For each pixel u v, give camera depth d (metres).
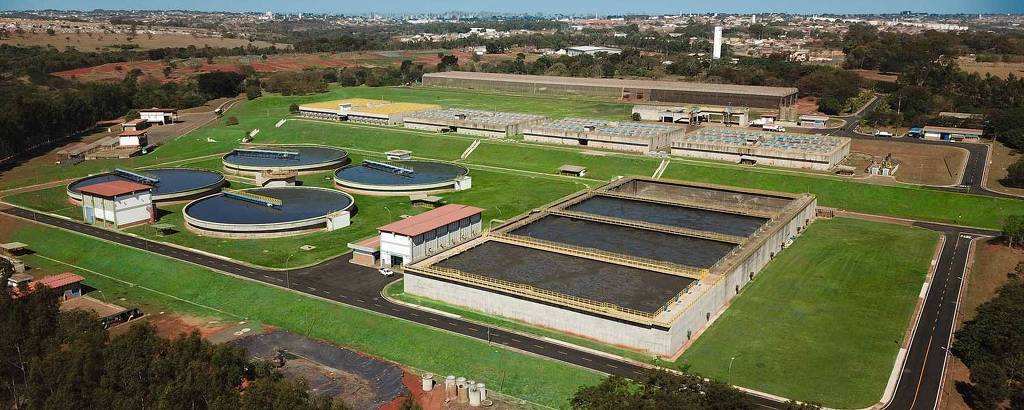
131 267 157.38
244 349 101.06
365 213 195.75
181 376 88.50
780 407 99.00
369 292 140.62
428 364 115.25
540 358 113.56
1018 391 95.31
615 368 110.31
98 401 87.44
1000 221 183.25
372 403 102.06
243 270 152.62
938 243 169.12
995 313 110.62
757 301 135.75
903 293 138.75
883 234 176.25
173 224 186.75
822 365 111.00
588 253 143.75
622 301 122.25
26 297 111.62
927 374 108.06
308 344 120.38
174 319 132.25
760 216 173.12
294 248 167.00
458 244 151.38
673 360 112.56
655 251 148.62
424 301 136.12
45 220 190.38
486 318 128.38
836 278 146.88
